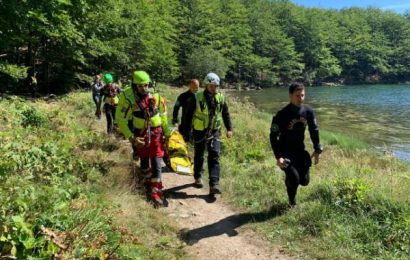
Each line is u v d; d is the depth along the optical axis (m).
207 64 62.09
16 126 7.99
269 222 5.66
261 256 4.82
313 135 5.82
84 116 13.80
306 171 5.86
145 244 4.55
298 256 4.79
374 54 109.06
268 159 9.27
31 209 3.82
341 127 23.12
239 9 83.25
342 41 106.50
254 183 7.22
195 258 4.64
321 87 84.00
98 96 14.44
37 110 9.77
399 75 111.19
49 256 3.30
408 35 120.00
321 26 102.94
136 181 6.52
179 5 67.44
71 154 6.59
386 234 4.97
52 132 7.96
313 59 98.38
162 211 5.83
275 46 86.62
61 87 27.97
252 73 78.19
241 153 9.49
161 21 47.94
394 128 22.98
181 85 59.81
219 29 71.75
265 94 55.91
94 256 3.63
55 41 25.77
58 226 3.71
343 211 5.58
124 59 36.66
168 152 7.36
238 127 13.14
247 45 77.88
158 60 46.56
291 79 90.31
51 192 4.32
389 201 5.54
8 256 3.12
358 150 12.67
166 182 7.37
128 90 5.91
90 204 4.68
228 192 6.84
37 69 29.05
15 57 27.00
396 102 41.78
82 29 26.88
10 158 5.32
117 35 34.62
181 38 65.56
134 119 5.93
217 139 6.73
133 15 38.91
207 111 6.59
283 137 5.82
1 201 3.63
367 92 62.41
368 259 4.61
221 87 68.69
